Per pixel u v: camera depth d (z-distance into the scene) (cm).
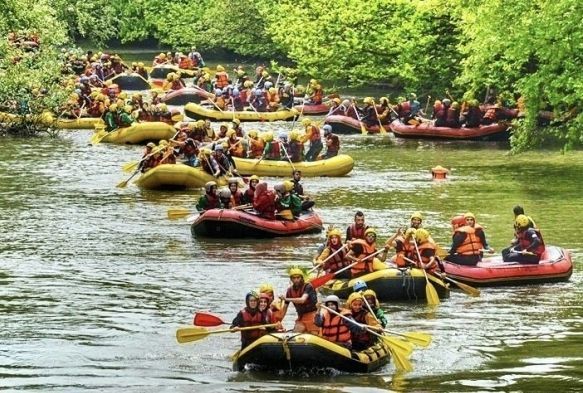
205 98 12244
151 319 4172
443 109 9606
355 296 3722
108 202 6594
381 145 9262
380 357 3647
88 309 4291
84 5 12781
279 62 16575
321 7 11650
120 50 18712
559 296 4553
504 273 4712
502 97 9562
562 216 6128
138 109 9912
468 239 4741
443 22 10619
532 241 4775
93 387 3416
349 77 11831
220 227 5600
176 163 7256
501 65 8488
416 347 3841
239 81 12612
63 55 9631
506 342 3903
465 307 4394
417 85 11012
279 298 3747
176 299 4447
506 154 8631
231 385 3425
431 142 9462
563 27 7181
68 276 4800
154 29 18288
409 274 4488
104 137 9194
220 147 7244
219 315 4219
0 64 9119
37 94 9500
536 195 6788
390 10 11175
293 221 5741
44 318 4166
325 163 7619
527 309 4350
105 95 10581
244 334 3691
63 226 5856
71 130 10031
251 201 5897
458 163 8181
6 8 8931
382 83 13162
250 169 7600
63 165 7956
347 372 3544
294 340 3516
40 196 6719
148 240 5566
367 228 4694
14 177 7394
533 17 7338
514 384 3444
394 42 11094
